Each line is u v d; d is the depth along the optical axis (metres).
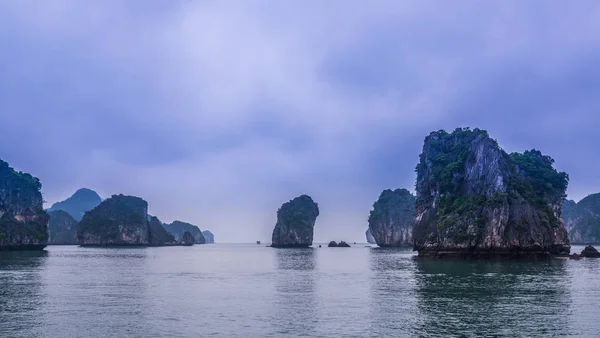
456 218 117.94
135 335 31.89
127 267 95.06
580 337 30.78
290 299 47.31
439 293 49.69
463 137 141.25
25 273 76.19
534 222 112.25
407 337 31.00
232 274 78.31
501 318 36.34
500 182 116.38
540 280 60.97
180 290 55.12
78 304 44.06
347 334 31.94
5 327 34.16
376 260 121.25
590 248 121.12
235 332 32.66
